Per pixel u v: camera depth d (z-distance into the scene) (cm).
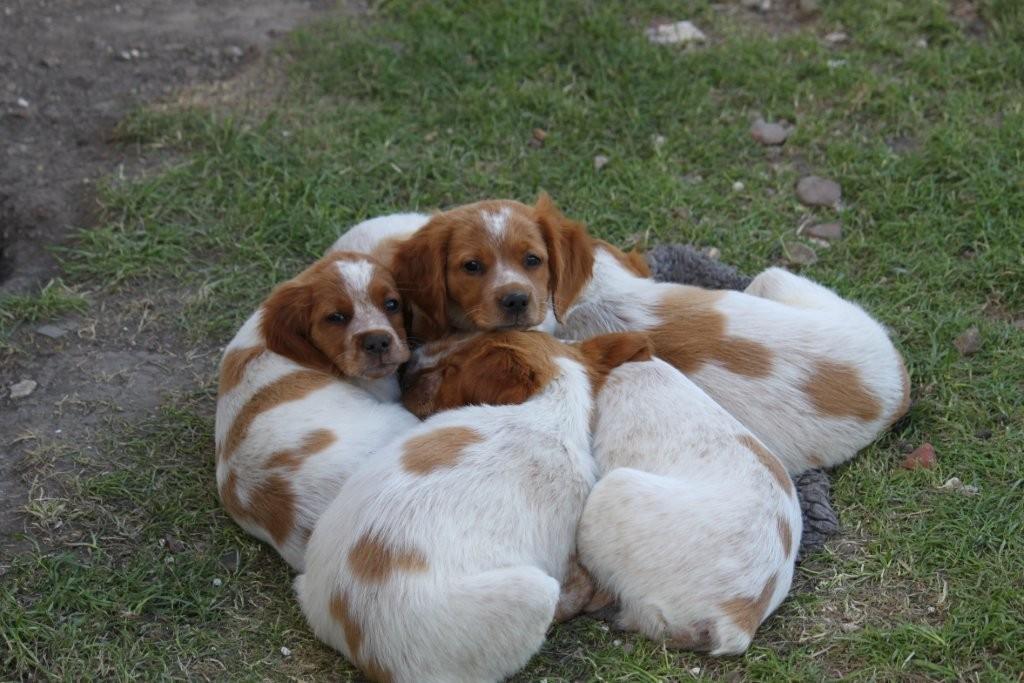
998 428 209
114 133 249
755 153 245
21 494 204
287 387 200
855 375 204
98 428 212
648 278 216
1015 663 187
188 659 190
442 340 205
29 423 212
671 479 190
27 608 193
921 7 264
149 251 231
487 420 192
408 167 243
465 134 249
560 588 189
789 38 262
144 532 201
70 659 189
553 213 209
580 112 250
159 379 218
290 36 266
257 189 240
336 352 202
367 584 183
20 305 224
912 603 192
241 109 253
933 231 232
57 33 266
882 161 241
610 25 262
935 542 196
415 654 182
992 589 192
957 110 247
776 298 213
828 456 204
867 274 229
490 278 203
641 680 186
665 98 253
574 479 191
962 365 216
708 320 206
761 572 187
